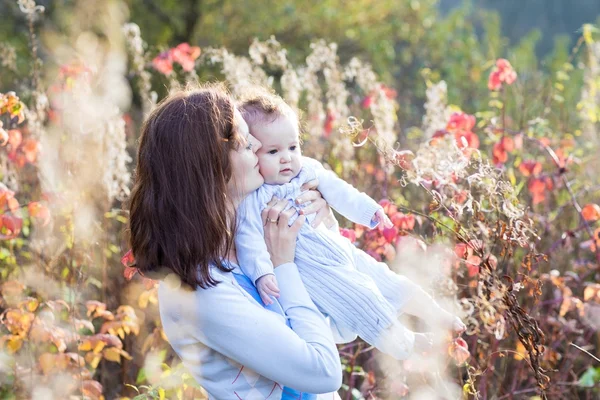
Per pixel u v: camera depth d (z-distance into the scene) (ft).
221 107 7.32
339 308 8.04
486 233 9.28
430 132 15.21
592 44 18.39
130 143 17.71
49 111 14.58
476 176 9.40
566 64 19.34
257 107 8.36
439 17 37.42
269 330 6.95
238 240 7.54
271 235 7.66
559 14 48.08
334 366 7.16
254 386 7.16
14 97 12.00
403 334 8.27
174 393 10.44
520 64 25.64
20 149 14.35
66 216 12.92
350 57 31.68
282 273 7.54
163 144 7.09
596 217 13.51
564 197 15.83
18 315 11.75
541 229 14.92
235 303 6.97
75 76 13.05
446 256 11.19
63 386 11.62
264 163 8.23
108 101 13.26
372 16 33.04
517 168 15.69
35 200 14.48
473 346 11.74
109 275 14.38
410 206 15.17
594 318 13.92
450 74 27.86
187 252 6.93
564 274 14.90
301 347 7.02
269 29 32.35
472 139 12.94
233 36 32.55
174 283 7.07
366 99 16.87
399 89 29.27
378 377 12.70
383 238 11.96
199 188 7.02
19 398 11.64
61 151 13.34
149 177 7.14
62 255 13.03
